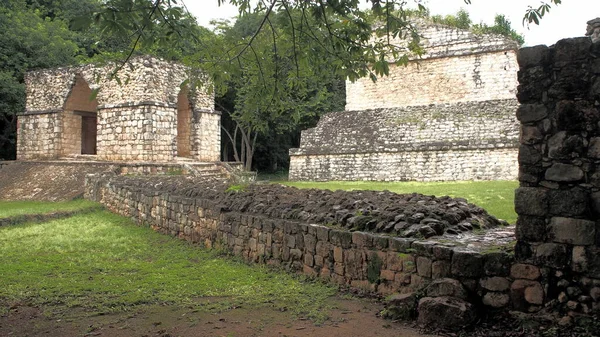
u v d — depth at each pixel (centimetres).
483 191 1349
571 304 410
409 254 502
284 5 561
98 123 1906
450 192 1386
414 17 2455
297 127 3603
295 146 4003
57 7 3016
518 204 441
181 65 1931
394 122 2320
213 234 860
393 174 2195
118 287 602
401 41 2436
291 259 668
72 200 1465
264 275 657
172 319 483
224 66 634
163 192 1077
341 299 539
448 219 574
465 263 456
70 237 969
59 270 700
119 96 1858
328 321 470
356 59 624
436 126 2208
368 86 2581
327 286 584
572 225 414
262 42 668
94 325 467
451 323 433
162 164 1767
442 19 2434
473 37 2334
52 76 2056
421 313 452
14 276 659
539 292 425
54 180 1684
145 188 1184
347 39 585
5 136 2580
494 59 2297
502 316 439
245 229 769
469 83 2352
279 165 4141
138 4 445
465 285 457
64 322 478
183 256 809
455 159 2064
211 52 662
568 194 417
